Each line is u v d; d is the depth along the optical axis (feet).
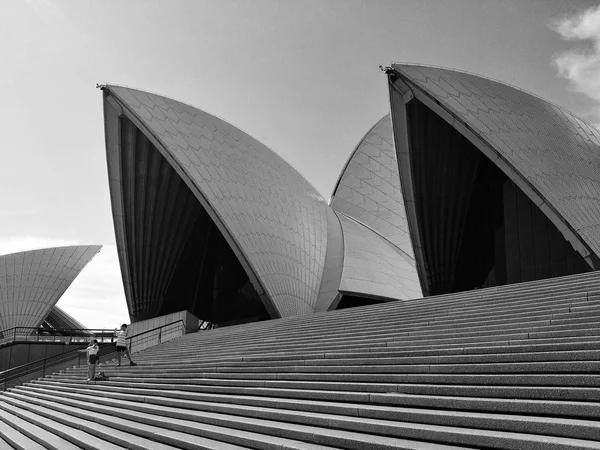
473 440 14.75
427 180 78.69
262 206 92.12
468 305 34.53
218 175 88.07
